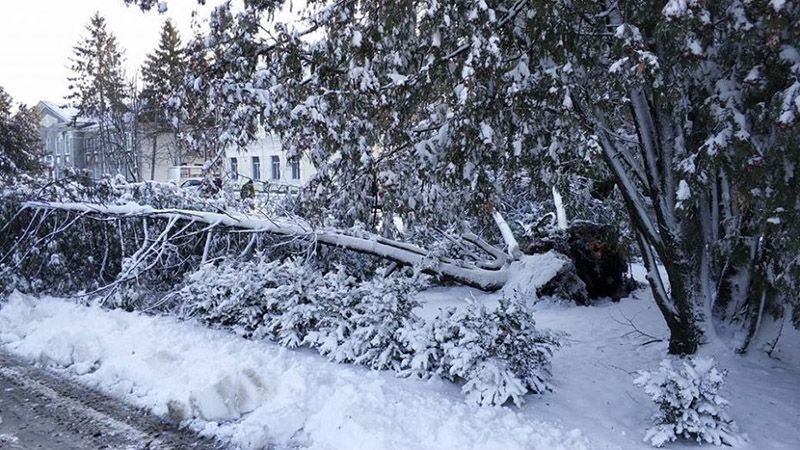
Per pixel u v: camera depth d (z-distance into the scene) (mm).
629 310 8414
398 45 7148
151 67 31906
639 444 4438
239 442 4547
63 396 5727
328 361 6121
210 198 10664
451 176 6840
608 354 6633
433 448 4195
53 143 51156
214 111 7656
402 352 5961
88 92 37156
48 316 8617
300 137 7410
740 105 4906
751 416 4855
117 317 7984
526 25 5973
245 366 5758
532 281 9258
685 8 4328
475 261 10906
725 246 5887
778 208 4723
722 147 4801
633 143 7172
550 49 5758
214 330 7406
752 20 4547
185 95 7590
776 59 4570
